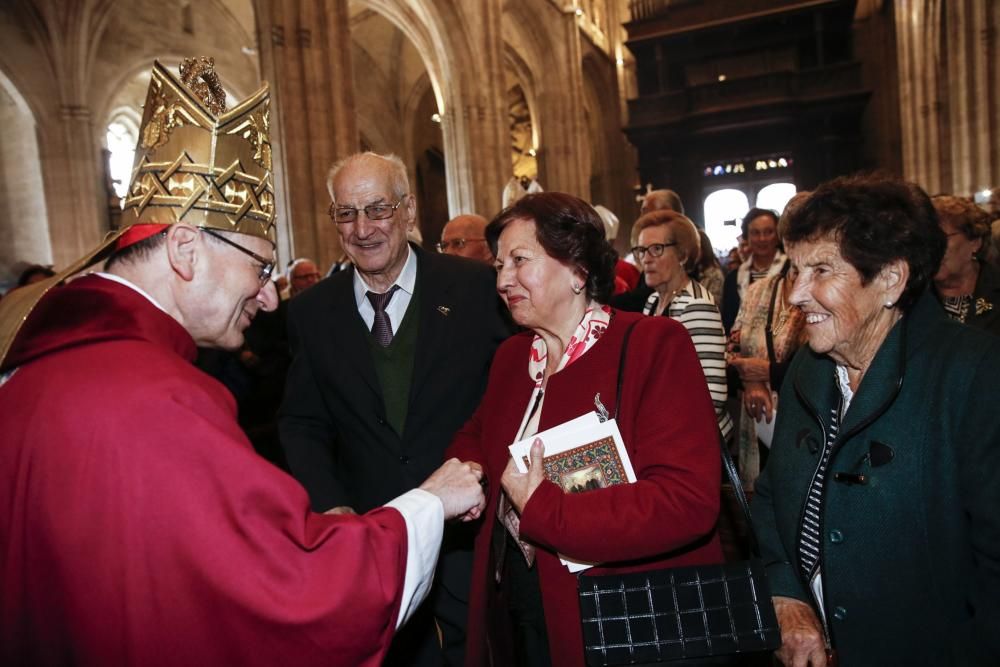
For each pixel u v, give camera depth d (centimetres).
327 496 228
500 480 173
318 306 254
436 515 148
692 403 161
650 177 2803
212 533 114
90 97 1542
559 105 2523
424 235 2767
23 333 129
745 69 2703
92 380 119
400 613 134
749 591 150
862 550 144
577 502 153
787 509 161
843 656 146
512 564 186
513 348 200
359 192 239
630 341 170
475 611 177
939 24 1941
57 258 1439
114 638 112
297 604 117
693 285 318
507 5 2295
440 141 2820
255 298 156
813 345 151
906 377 144
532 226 174
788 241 155
